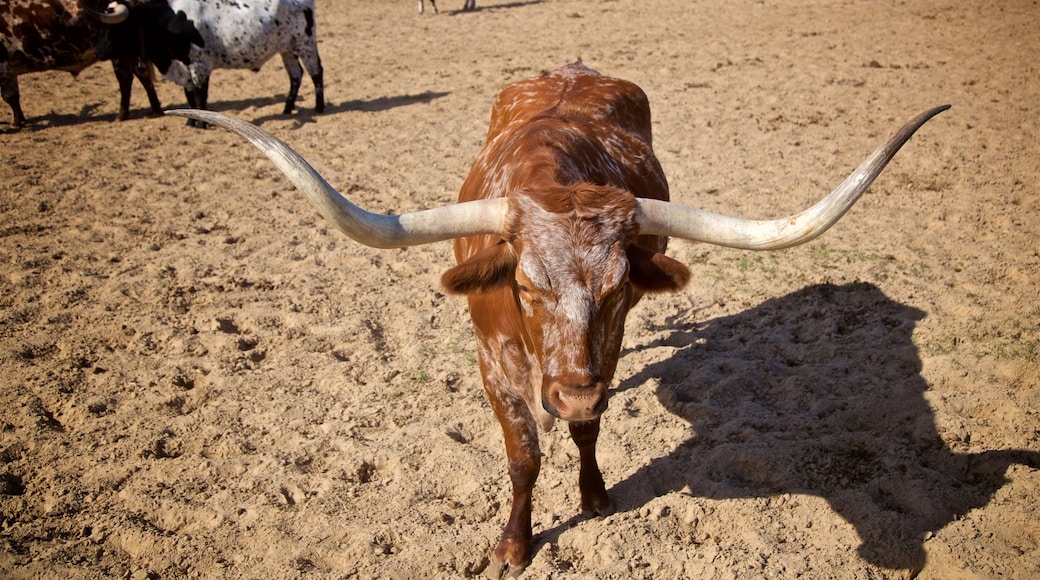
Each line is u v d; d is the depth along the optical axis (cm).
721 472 401
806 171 789
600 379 273
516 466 346
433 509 385
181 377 498
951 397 434
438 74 1281
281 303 583
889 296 547
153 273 625
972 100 982
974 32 1384
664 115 986
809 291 568
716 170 800
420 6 1923
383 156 896
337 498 392
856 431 425
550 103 453
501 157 370
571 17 1797
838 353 491
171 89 1239
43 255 649
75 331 541
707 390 463
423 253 666
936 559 334
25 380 484
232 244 684
